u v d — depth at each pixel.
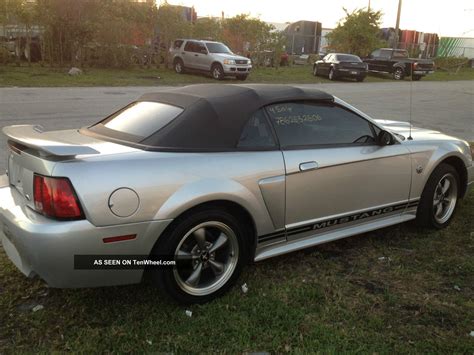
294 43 40.47
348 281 3.74
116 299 3.40
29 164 3.04
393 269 3.95
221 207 3.33
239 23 30.55
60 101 13.42
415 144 4.50
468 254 4.24
